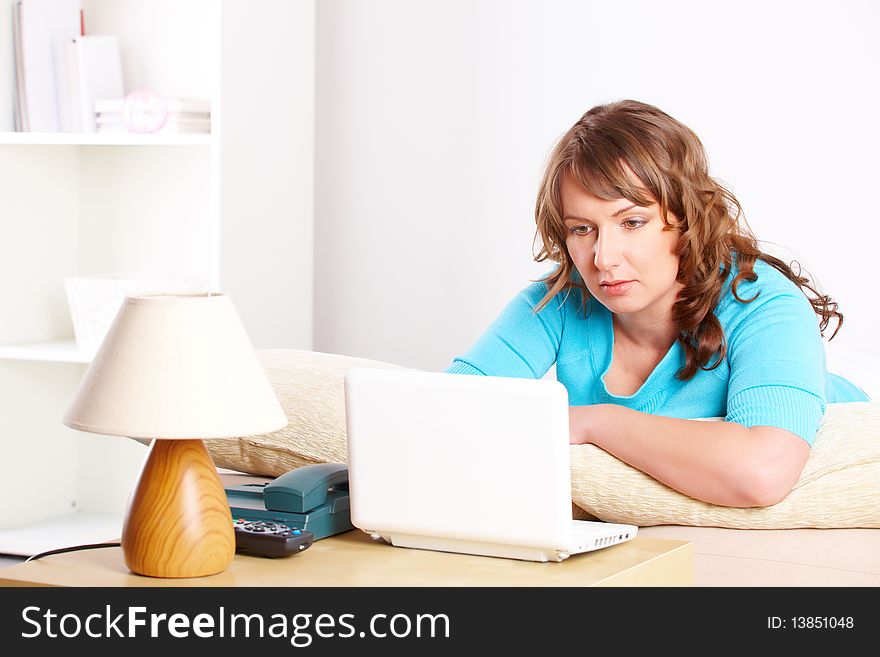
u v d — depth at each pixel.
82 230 3.12
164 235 3.04
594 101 2.83
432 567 1.06
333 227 3.09
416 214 3.01
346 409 1.13
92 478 3.19
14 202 2.93
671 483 1.27
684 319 1.50
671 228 1.43
